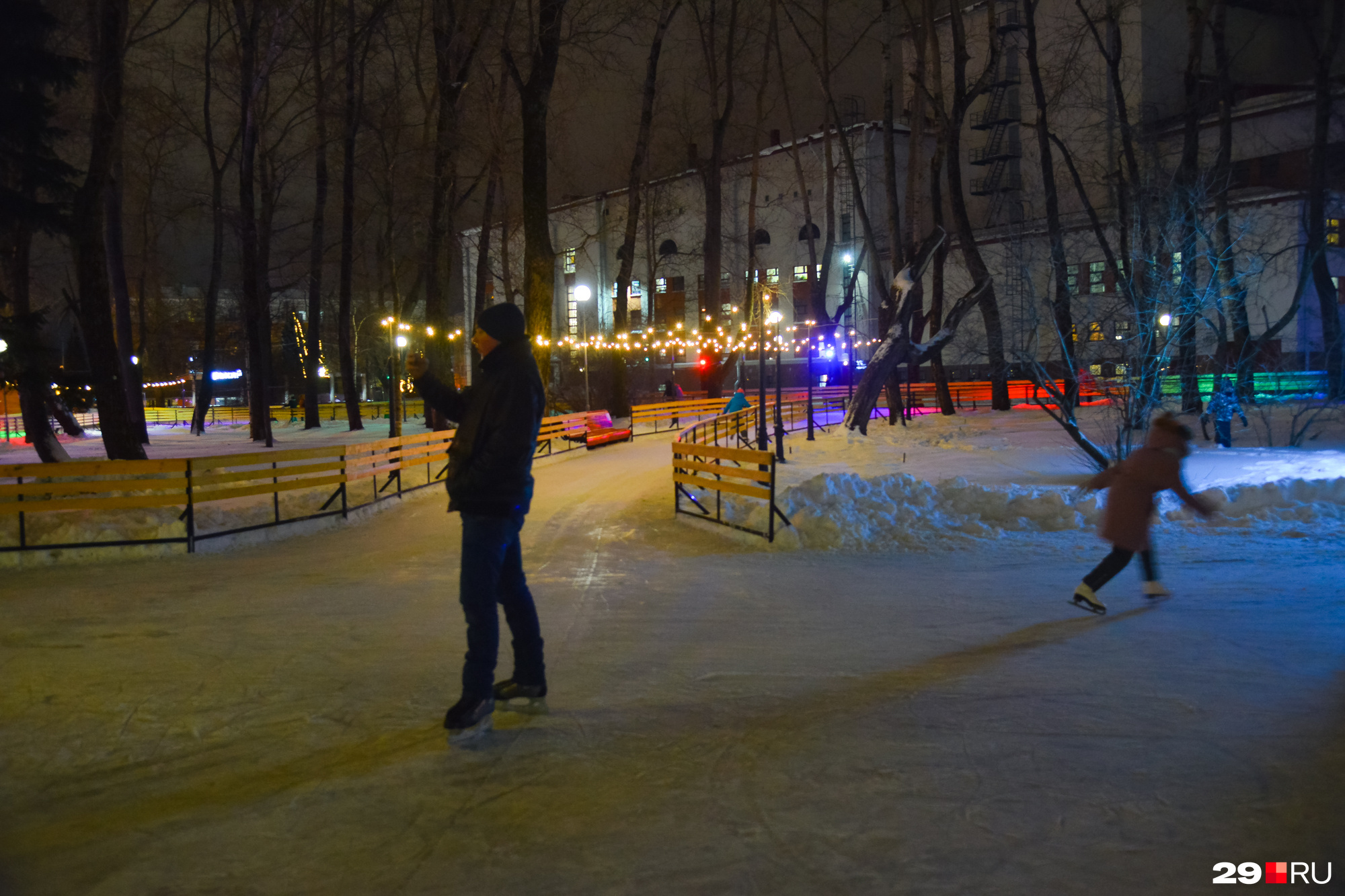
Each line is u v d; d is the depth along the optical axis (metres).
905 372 45.00
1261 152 36.19
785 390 47.06
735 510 11.53
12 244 20.61
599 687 4.98
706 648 5.83
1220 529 9.50
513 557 4.48
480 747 4.05
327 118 31.48
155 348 58.97
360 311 55.62
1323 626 5.91
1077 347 21.12
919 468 16.44
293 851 3.08
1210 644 5.57
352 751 4.03
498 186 33.16
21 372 16.64
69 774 3.80
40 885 2.87
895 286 23.27
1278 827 3.12
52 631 6.46
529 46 27.17
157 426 53.12
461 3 26.94
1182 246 16.34
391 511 14.31
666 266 58.09
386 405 58.81
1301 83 37.69
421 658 5.67
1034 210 43.84
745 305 35.84
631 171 35.75
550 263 27.20
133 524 10.90
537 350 27.12
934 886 2.77
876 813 3.29
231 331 67.12
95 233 15.57
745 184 53.38
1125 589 7.26
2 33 15.25
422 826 3.26
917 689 4.82
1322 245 20.67
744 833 3.16
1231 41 41.50
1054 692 4.70
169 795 3.56
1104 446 16.00
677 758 3.88
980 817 3.23
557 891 2.78
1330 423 20.31
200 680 5.19
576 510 13.91
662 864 2.95
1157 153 23.88
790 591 7.70
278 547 10.81
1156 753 3.81
